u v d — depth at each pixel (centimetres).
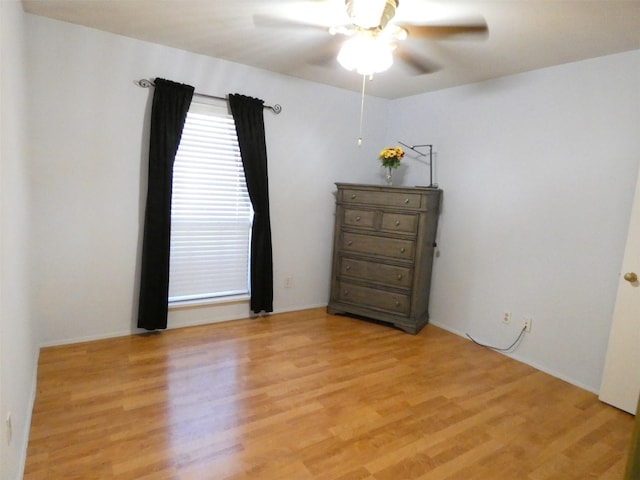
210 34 266
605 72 255
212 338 318
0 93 134
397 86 365
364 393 247
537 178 295
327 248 412
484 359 307
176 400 226
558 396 256
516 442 206
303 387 250
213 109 324
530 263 301
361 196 369
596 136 261
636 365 234
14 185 169
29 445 182
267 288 367
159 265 305
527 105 299
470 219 344
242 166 347
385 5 188
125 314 310
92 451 181
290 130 367
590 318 266
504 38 237
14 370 160
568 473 185
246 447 190
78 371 252
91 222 286
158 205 300
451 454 194
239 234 356
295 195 382
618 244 252
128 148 293
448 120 362
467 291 348
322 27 242
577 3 190
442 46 256
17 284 174
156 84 289
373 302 371
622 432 219
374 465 183
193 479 168
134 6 228
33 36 251
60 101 265
